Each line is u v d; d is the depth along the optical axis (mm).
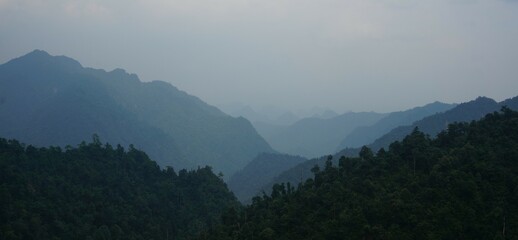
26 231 77312
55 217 83188
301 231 65000
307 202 70500
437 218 59125
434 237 56375
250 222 73000
